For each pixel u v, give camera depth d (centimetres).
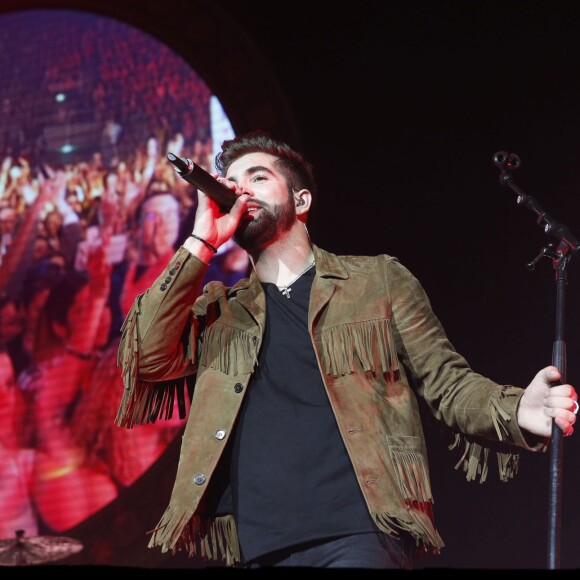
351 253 589
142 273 657
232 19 640
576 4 584
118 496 620
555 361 255
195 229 276
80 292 665
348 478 253
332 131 606
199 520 268
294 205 290
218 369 274
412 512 253
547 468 542
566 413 243
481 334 565
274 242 286
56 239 677
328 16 621
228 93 637
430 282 578
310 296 275
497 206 576
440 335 277
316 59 618
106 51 692
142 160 670
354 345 267
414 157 593
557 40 584
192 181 269
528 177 573
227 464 266
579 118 571
